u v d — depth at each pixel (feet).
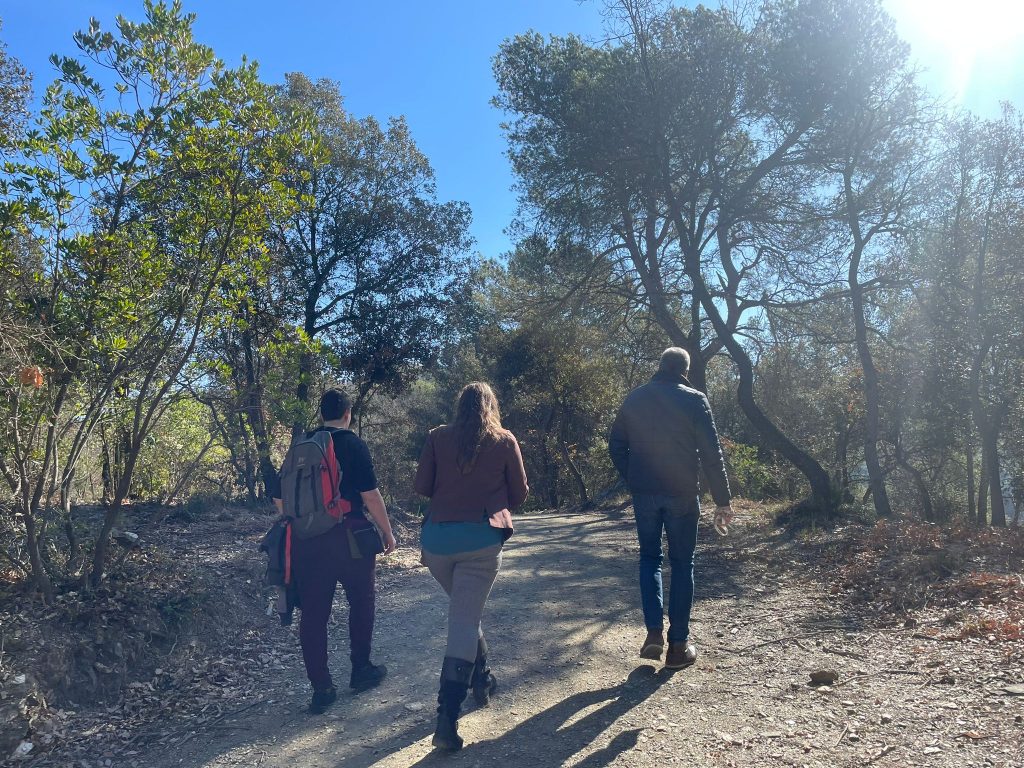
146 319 17.11
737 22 43.47
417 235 67.67
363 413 72.95
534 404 104.17
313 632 13.00
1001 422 42.39
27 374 14.48
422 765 10.78
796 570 22.33
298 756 11.31
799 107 42.01
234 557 22.07
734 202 45.27
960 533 23.75
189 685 14.38
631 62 43.96
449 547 11.80
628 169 46.37
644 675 13.93
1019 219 36.47
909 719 10.95
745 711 11.89
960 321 40.06
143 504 30.19
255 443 21.94
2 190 15.49
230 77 16.80
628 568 24.32
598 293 59.06
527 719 12.22
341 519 13.25
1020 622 14.26
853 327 51.06
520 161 53.52
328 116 63.46
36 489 15.65
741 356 41.32
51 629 14.21
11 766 11.21
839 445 66.85
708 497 45.21
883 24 40.04
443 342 72.08
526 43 50.72
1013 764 9.30
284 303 26.12
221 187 17.08
